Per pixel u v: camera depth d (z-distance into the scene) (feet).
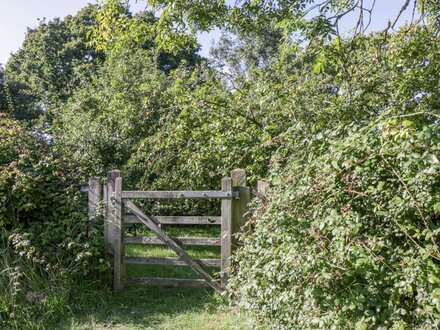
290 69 26.76
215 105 24.39
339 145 11.75
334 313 10.53
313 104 21.33
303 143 15.20
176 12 24.09
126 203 19.83
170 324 15.81
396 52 21.24
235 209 18.98
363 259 9.86
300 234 12.36
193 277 22.02
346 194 12.07
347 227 10.79
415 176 10.43
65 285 17.49
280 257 12.32
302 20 17.01
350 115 19.38
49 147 22.43
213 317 16.38
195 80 26.78
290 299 11.68
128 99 35.63
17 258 17.85
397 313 9.78
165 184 26.27
